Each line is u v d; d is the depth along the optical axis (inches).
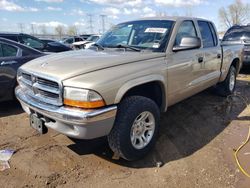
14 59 202.8
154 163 132.1
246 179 118.3
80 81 109.7
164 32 156.1
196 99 240.1
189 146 149.9
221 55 214.8
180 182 116.8
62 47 354.6
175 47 150.8
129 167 128.6
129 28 172.2
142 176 121.3
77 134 112.3
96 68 117.8
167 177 120.5
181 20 165.6
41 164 129.3
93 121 109.0
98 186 114.2
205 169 126.3
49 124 123.0
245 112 207.5
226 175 121.3
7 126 175.6
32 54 215.3
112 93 113.5
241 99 243.3
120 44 162.9
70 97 110.3
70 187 113.3
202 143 153.7
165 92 146.7
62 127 116.8
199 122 185.8
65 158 135.3
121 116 121.0
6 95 200.7
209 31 201.3
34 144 149.8
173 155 139.8
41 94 124.7
